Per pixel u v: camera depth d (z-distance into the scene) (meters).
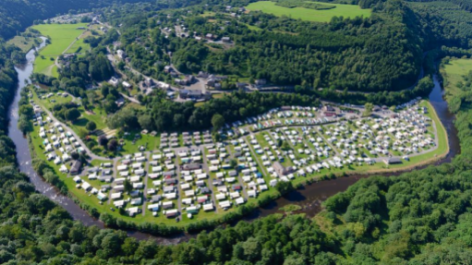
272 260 135.88
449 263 128.75
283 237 144.38
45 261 120.75
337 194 180.88
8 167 194.00
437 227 155.75
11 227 138.38
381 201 174.62
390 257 138.00
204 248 139.88
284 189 189.62
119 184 195.12
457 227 152.75
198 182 194.88
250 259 135.25
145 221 168.50
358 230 152.38
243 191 191.38
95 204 180.75
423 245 146.75
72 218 172.75
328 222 167.38
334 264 133.62
